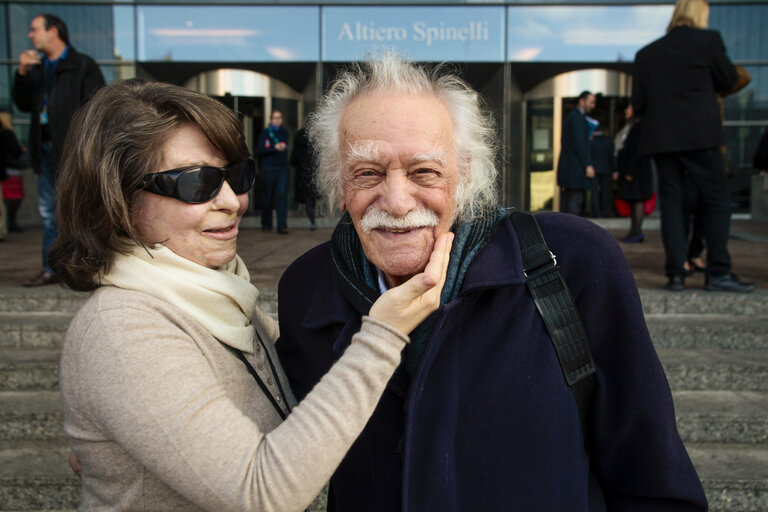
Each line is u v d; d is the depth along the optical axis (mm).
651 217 9953
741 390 3020
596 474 1205
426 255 1111
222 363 1165
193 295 1146
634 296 1120
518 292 1094
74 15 10414
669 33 3752
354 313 1172
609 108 10453
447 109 1114
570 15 10242
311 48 10469
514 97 10477
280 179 8234
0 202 7387
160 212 1156
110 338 1027
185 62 10570
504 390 1067
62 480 2422
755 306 3646
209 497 957
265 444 974
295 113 10719
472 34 10312
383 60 1099
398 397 1146
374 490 1211
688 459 1150
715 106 3660
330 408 968
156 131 1119
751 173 10734
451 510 1033
